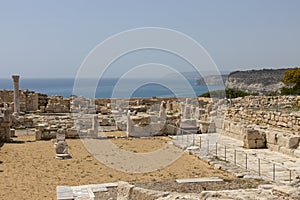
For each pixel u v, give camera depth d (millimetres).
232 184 17203
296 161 22203
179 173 20078
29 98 53094
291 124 27875
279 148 24984
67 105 52719
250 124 31562
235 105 41750
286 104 42750
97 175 19562
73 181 18344
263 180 17875
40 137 31453
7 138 30266
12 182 18031
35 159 23359
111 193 15961
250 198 9594
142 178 18969
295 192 9703
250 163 21734
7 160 22922
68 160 23141
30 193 16281
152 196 12672
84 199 14797
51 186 17438
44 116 43562
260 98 48125
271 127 29906
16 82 44188
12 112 45938
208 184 17297
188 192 15852
